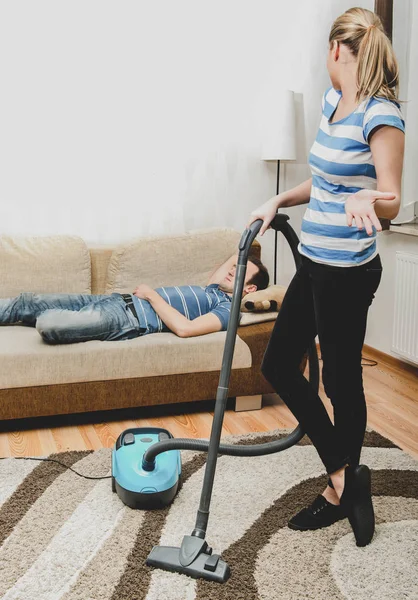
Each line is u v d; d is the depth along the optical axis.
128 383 2.82
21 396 2.69
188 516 2.11
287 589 1.75
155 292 3.02
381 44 1.68
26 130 3.24
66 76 3.25
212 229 3.39
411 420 2.95
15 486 2.25
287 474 2.38
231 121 3.56
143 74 3.37
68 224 3.38
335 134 1.75
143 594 1.72
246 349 2.94
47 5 3.17
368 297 1.84
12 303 2.97
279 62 3.60
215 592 1.73
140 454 2.21
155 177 3.48
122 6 3.28
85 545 1.93
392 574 1.83
